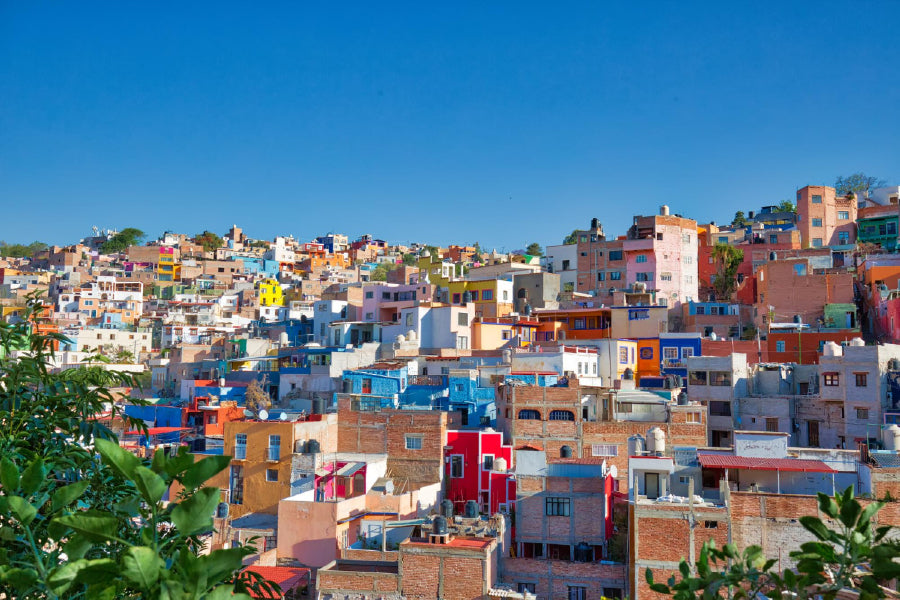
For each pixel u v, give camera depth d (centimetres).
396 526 4884
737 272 12619
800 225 13300
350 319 11012
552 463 5109
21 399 1543
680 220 12362
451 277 11706
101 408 1658
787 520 4144
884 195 14112
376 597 4269
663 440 5028
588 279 12500
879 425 6291
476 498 6044
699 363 7431
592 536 4919
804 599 1119
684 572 1211
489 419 6825
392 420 6272
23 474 1074
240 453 5969
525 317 10000
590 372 8225
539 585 4575
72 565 890
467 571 4191
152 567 867
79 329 13362
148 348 13988
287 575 4588
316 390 8438
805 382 7350
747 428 7138
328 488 5747
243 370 9662
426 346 9319
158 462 965
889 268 9575
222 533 5222
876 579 1080
